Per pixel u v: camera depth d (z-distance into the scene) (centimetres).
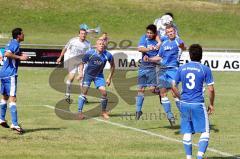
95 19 14900
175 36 3691
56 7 15312
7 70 3297
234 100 5353
